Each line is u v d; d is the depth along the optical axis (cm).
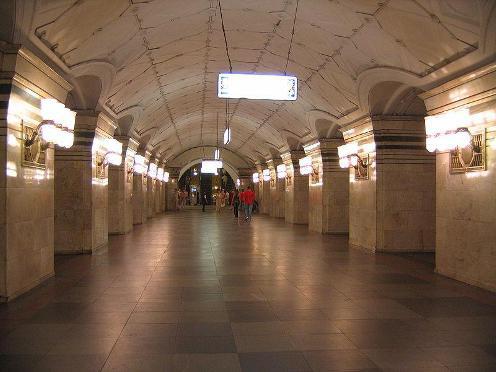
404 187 1177
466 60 729
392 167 1176
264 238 1523
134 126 1605
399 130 1173
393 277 845
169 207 3738
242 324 545
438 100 861
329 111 1374
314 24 908
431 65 816
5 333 507
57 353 446
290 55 1116
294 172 2180
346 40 923
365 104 1141
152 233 1670
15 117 657
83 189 1126
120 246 1277
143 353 447
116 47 890
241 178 3950
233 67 1284
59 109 730
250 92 895
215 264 978
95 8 693
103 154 1258
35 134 713
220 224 2138
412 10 716
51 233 820
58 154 1117
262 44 1080
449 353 452
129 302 646
